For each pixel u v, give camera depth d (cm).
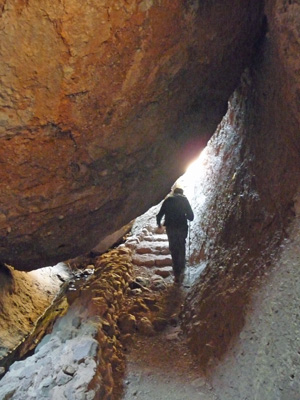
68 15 259
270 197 383
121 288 504
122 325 429
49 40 265
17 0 242
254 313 311
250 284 344
